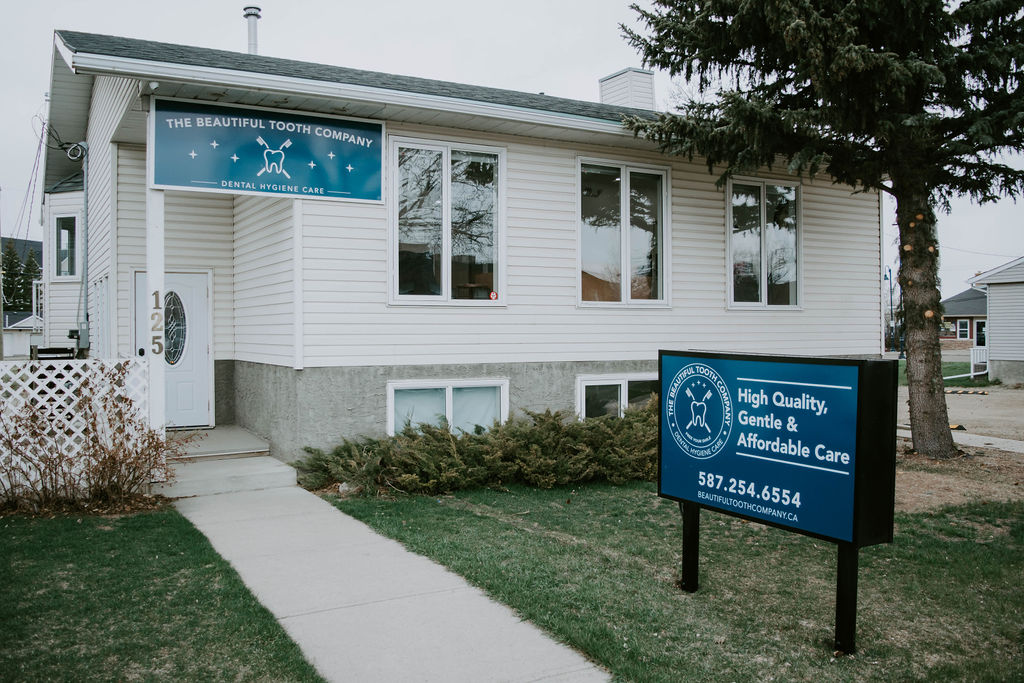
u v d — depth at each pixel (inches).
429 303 373.7
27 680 145.3
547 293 406.9
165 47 334.0
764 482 179.8
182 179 319.0
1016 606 192.4
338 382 352.8
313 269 347.6
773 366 178.9
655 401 418.3
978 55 346.6
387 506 298.4
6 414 277.3
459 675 149.3
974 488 333.4
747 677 150.7
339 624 175.8
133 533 249.3
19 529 253.0
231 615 178.7
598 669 152.9
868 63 324.2
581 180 418.9
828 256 508.7
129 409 293.1
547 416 367.9
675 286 447.5
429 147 374.9
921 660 160.2
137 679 146.9
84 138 579.5
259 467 344.5
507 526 267.6
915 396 415.5
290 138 340.5
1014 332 1042.7
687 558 200.8
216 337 443.8
